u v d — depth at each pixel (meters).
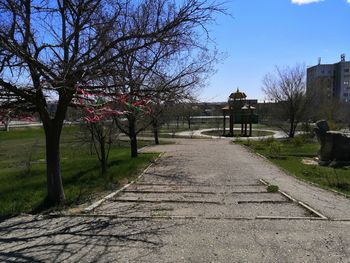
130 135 19.80
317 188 11.04
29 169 15.22
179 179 13.00
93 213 7.34
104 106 7.95
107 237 5.67
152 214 7.23
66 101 8.00
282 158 20.27
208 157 20.44
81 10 7.25
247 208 7.88
